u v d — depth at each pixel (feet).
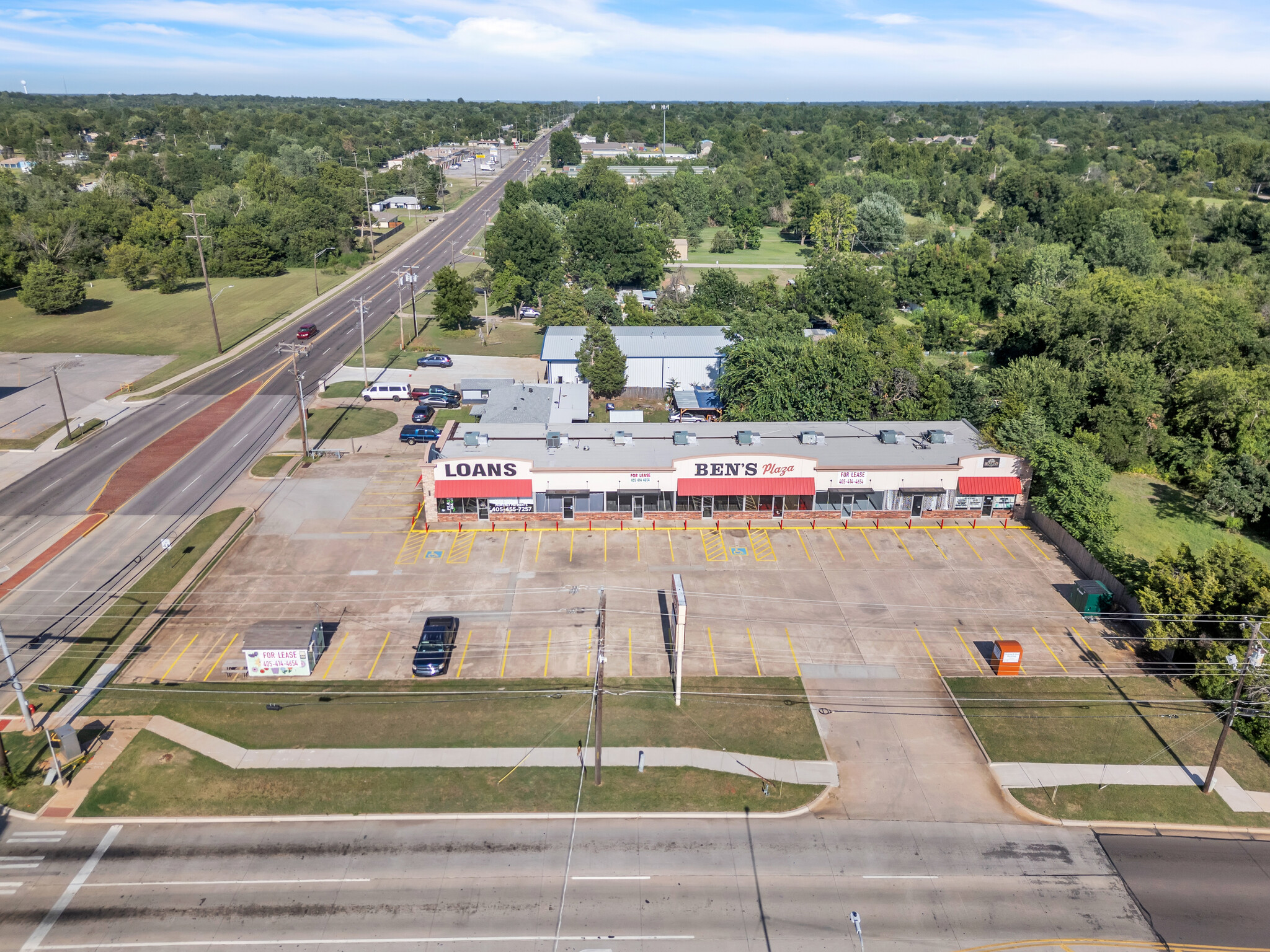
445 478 211.82
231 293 457.27
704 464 213.87
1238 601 163.53
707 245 645.10
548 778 136.26
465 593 185.98
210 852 121.39
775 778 137.69
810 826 128.77
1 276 444.96
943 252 458.09
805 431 231.91
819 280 410.31
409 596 184.55
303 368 338.54
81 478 236.63
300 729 145.18
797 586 191.42
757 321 323.98
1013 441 240.53
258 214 535.60
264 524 213.87
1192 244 554.05
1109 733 149.28
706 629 175.42
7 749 139.44
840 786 136.67
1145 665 167.12
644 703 153.79
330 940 108.37
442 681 157.99
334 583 188.75
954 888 118.73
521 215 462.19
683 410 288.92
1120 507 252.62
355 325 402.52
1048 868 122.42
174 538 205.46
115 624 172.24
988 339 377.50
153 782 133.49
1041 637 175.11
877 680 161.89
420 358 347.77
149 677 157.38
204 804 129.59
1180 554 198.59
